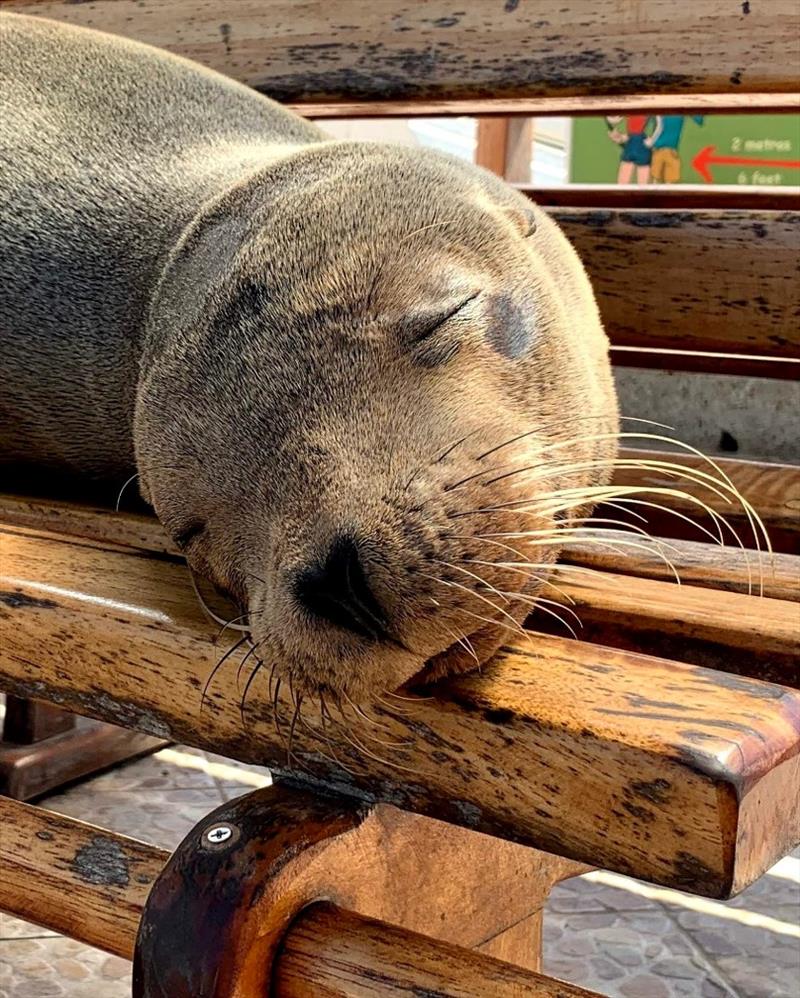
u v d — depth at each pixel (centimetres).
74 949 72
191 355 50
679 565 56
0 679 50
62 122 70
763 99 90
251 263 51
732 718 36
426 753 39
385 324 47
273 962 40
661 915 78
